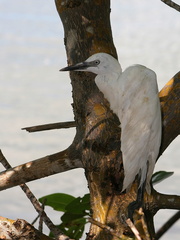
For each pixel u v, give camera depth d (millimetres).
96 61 5395
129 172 5035
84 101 5090
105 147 4848
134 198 4914
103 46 5406
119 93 5664
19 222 3943
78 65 5270
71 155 5031
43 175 5066
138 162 5234
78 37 5320
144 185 4973
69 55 5391
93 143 4836
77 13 5281
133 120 5352
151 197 4938
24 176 5047
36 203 4453
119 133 4918
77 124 5113
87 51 5344
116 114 5738
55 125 5504
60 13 5414
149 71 5590
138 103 5367
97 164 4832
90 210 5102
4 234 3910
